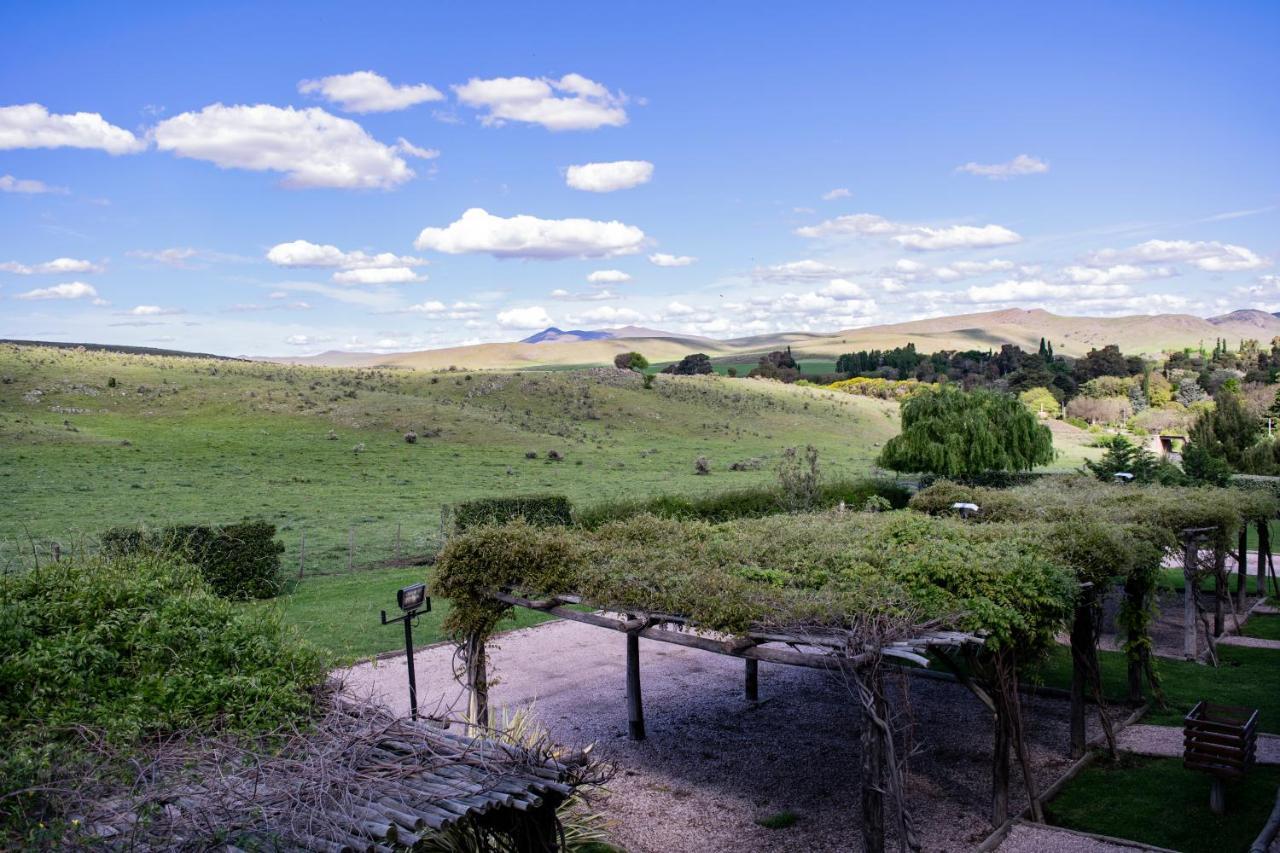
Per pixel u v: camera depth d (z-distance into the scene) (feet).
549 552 31.40
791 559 29.68
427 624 53.88
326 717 19.34
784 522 36.91
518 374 263.29
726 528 35.88
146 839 14.34
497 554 32.01
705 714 39.27
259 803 15.46
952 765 33.32
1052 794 30.73
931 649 27.94
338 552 81.82
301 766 16.63
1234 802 29.25
